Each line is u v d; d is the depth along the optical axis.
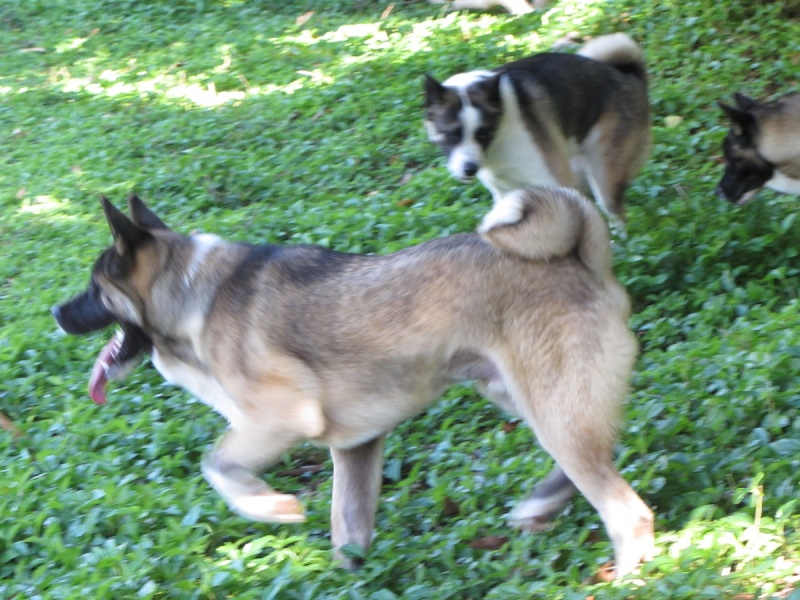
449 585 5.31
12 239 6.95
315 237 6.52
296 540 5.47
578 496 5.48
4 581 5.48
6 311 6.48
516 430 5.74
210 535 5.50
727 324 5.91
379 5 8.64
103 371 5.56
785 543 5.23
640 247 6.20
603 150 6.43
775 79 7.02
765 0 7.43
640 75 6.50
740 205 6.39
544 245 5.27
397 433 5.84
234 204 6.93
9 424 5.97
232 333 5.38
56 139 7.68
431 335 5.29
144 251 5.44
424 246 5.34
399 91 7.39
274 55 8.10
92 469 5.75
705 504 5.38
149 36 8.68
